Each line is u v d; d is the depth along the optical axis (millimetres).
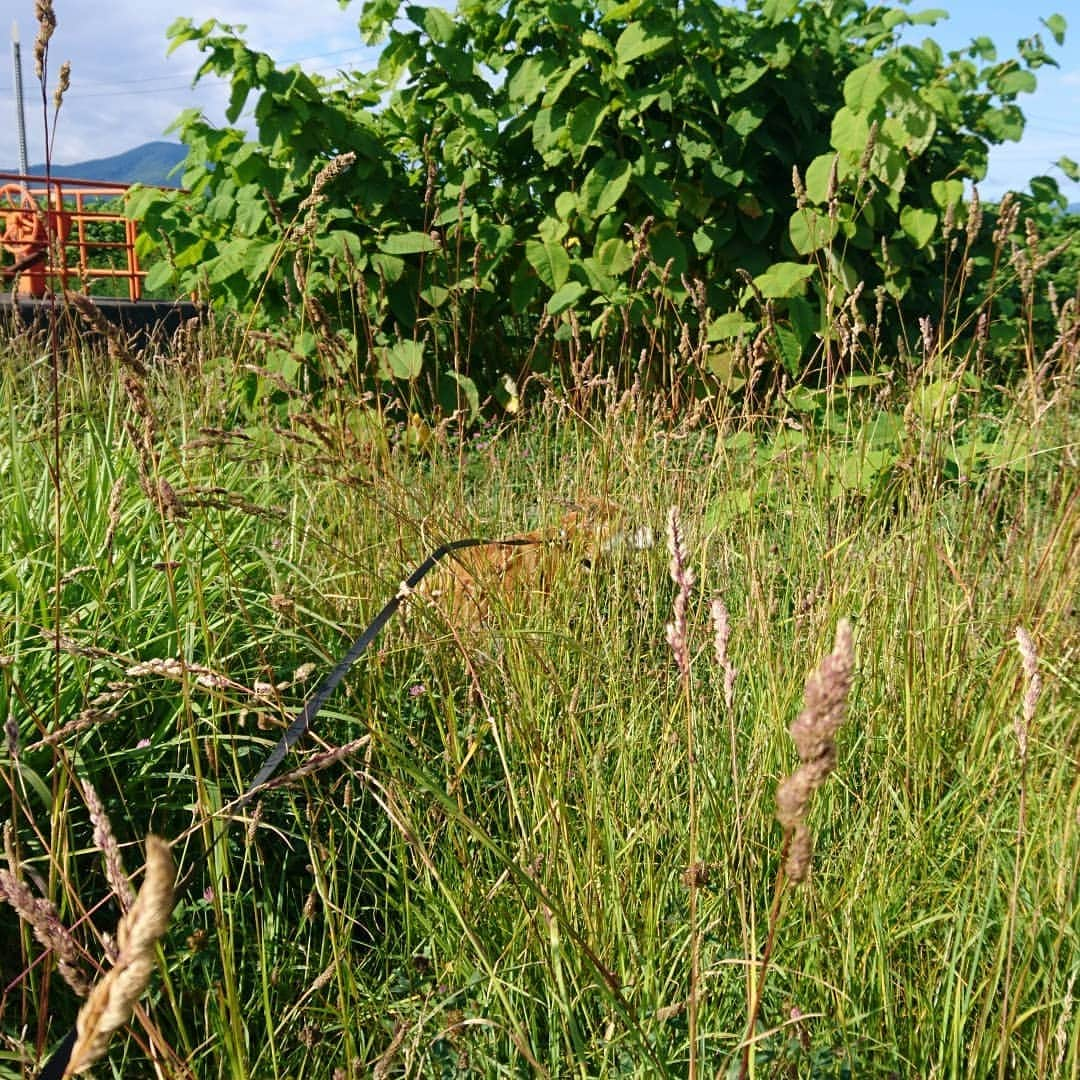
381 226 6723
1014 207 3623
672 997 2020
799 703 2688
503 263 6926
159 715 2908
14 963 2307
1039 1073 1698
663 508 3660
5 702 2650
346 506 3486
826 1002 2020
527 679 2729
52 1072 1068
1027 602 3035
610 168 6375
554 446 4613
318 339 3303
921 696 2820
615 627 3078
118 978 693
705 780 2469
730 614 3213
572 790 2512
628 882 2230
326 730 2957
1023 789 1633
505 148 6984
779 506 3893
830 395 3939
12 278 2076
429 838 2439
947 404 3734
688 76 6543
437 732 3000
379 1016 2100
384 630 3037
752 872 2102
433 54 6621
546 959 1958
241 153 6398
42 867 2439
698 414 3922
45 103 1971
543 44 6926
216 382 4414
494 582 3113
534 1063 1685
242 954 2350
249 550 3594
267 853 2688
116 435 4094
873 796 2586
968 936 2119
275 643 3256
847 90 5980
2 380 4797
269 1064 2072
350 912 2473
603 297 6477
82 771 2549
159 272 6875
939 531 3451
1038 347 7105
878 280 7094
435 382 6461
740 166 6648
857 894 2180
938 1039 1981
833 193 4074
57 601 1975
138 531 3398
